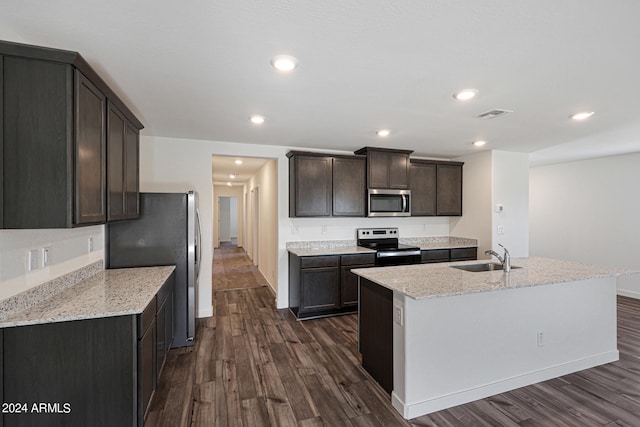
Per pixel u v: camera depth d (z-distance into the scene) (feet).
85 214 5.77
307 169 13.67
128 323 5.80
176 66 6.38
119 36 5.27
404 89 7.55
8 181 5.08
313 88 7.50
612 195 16.71
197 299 12.35
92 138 6.06
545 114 9.41
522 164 15.75
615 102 8.40
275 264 15.39
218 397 7.60
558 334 8.60
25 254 5.80
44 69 5.18
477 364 7.59
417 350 6.98
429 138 12.63
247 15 4.69
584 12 4.58
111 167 7.09
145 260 9.98
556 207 19.42
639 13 4.59
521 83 7.18
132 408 5.80
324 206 13.93
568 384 8.18
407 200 15.10
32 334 5.38
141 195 9.91
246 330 11.84
